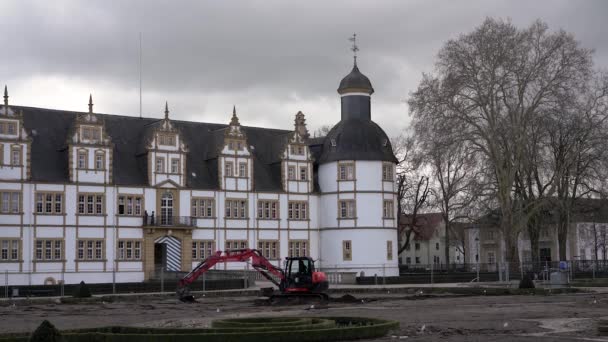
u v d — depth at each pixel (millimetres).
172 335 28094
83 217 87125
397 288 73312
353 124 104188
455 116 88438
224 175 97312
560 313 43938
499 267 83500
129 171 92062
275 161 103125
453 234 113375
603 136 87812
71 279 85312
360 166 101875
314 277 58656
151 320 42969
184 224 92938
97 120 89062
